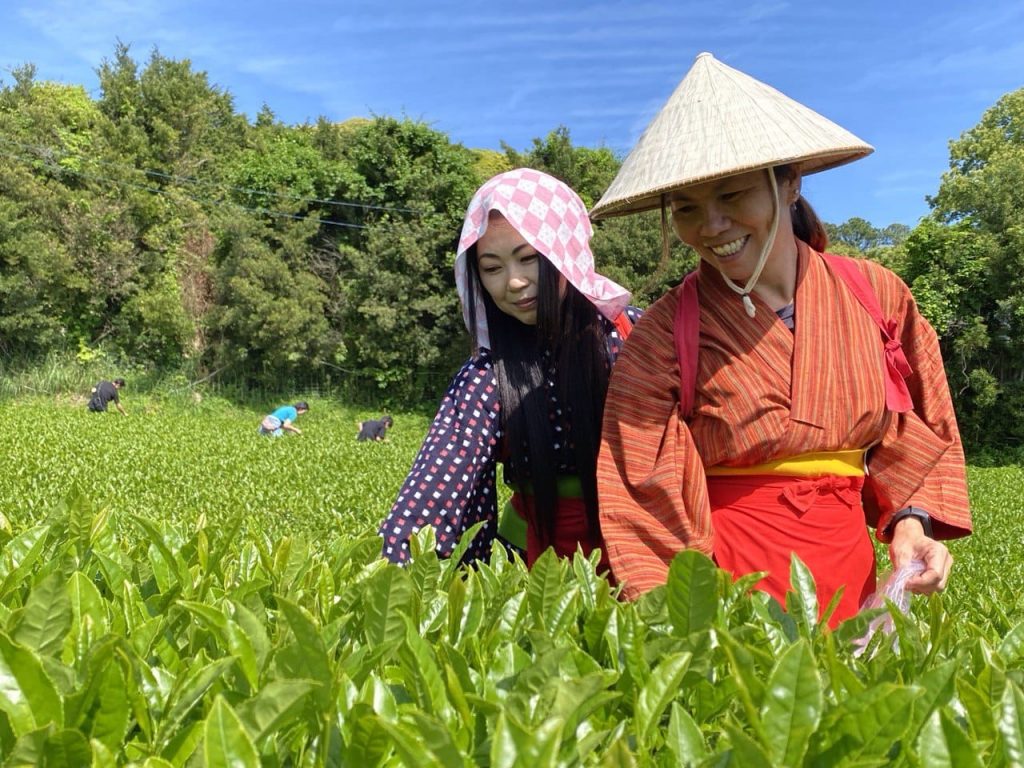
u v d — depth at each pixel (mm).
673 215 2408
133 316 26062
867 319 2432
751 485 2395
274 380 26828
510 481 2959
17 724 1052
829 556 2355
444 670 1335
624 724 1216
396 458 17078
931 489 2482
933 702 1127
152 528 1920
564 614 1647
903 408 2443
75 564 1872
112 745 1096
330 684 1135
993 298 24047
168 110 30750
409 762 878
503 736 858
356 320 26734
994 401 23891
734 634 1529
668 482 2342
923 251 24797
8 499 10133
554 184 2775
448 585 2078
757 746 916
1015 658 1548
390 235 26094
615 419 2449
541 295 2664
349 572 2141
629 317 3051
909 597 2279
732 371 2357
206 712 1207
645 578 2266
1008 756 1021
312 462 15719
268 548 2311
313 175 27734
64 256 24484
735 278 2379
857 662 1563
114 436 18172
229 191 28516
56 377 24812
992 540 10961
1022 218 23875
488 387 2777
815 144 2232
